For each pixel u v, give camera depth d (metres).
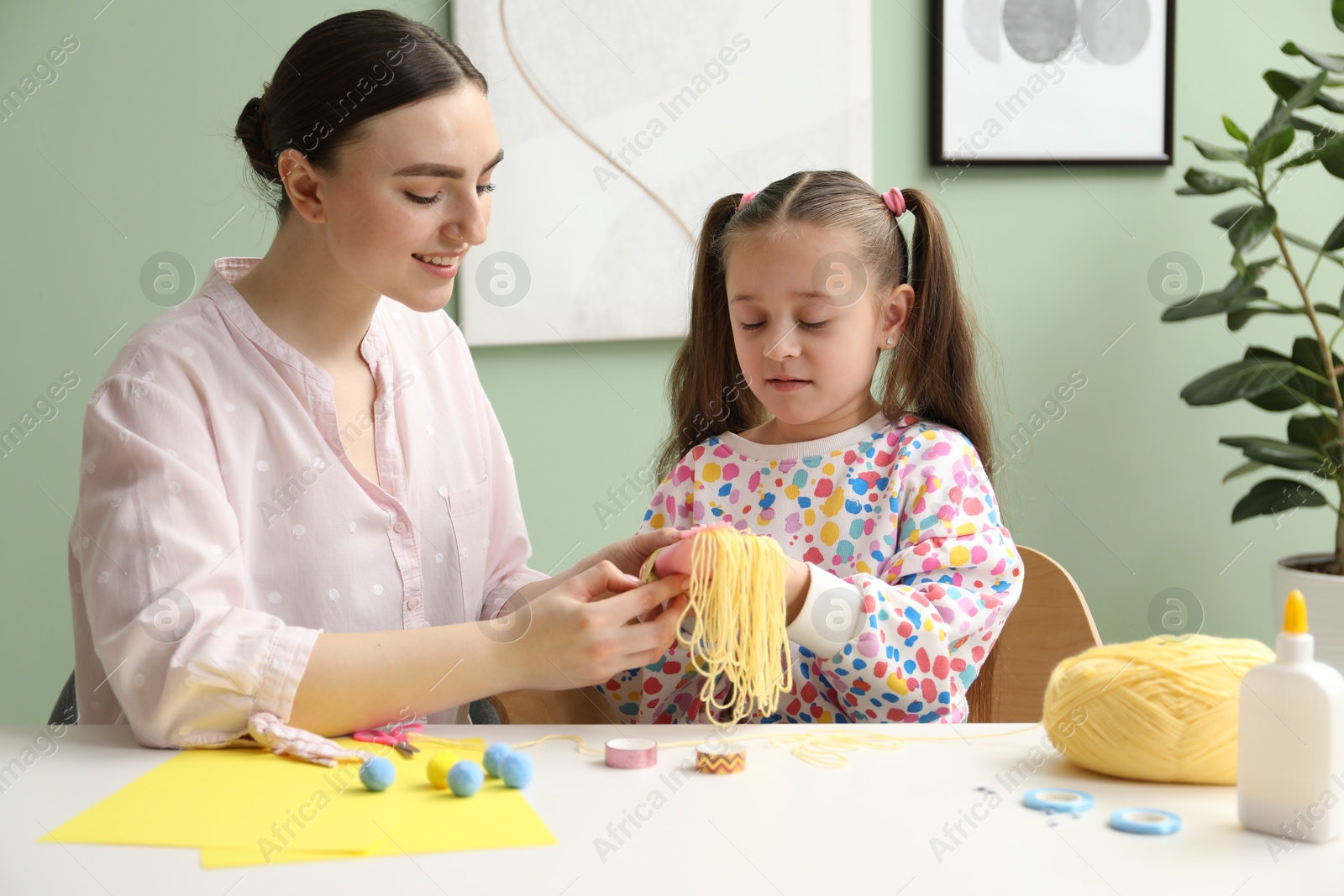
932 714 1.07
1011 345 2.37
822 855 0.68
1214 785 0.80
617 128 2.12
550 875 0.65
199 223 1.94
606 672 0.95
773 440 1.34
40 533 1.89
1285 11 2.49
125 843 0.71
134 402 1.04
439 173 1.04
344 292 1.18
